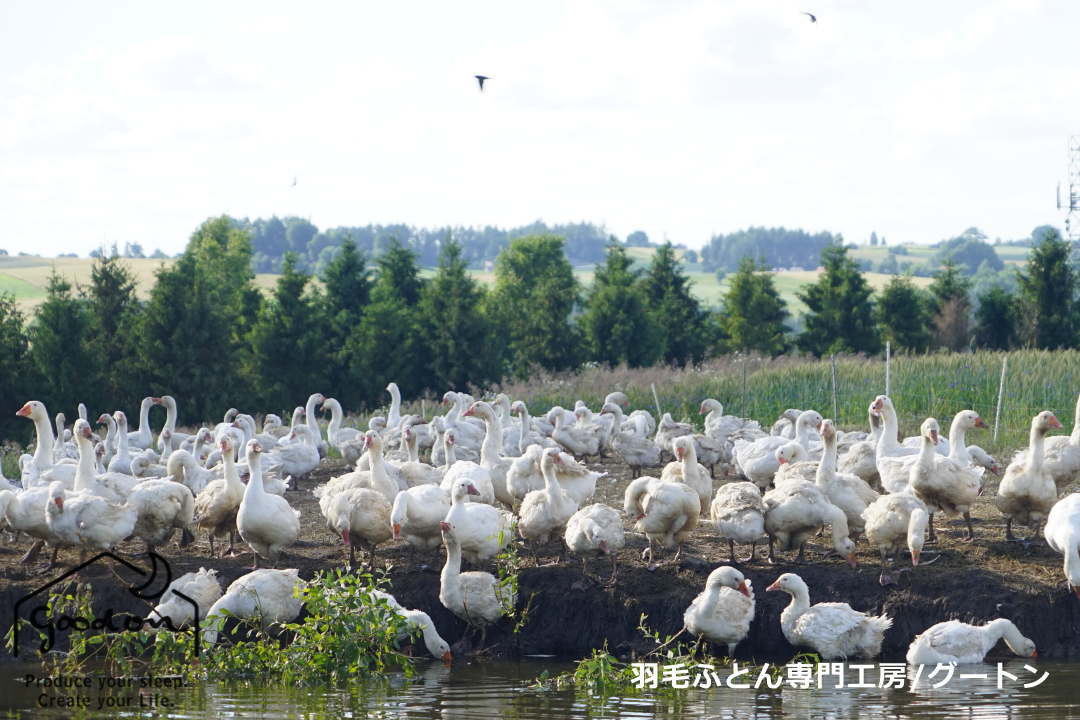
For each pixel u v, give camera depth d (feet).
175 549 71.10
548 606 62.69
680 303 276.41
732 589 58.85
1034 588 60.34
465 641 62.03
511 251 348.18
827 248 273.95
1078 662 56.90
